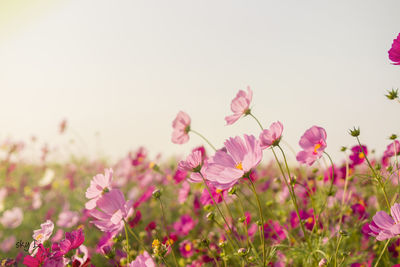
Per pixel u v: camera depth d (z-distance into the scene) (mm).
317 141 836
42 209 1758
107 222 804
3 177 2264
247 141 742
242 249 801
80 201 1587
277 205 1192
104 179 849
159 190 880
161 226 1227
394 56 788
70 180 1946
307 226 962
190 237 1126
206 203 923
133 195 1573
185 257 1024
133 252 888
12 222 1554
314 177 1104
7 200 2000
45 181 2133
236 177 741
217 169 763
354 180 1052
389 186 919
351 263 874
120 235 889
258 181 1314
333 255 860
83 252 825
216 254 912
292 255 880
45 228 864
